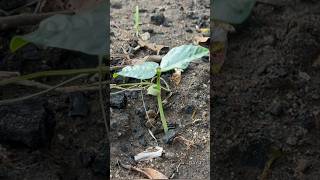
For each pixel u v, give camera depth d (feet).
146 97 1.62
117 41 1.84
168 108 1.60
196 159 1.42
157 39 1.85
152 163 1.41
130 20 1.95
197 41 1.84
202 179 1.36
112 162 1.39
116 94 1.60
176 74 1.70
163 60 1.52
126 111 1.57
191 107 1.59
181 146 1.47
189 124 1.54
